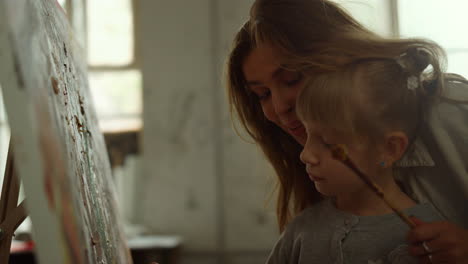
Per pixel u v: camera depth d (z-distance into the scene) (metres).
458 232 0.61
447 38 2.85
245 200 2.97
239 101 0.91
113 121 3.12
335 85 0.68
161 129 3.05
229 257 2.96
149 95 3.06
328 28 0.75
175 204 3.01
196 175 3.01
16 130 0.40
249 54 0.79
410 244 0.64
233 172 2.98
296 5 0.77
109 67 3.16
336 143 0.68
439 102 0.76
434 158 0.77
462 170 0.75
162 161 3.04
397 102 0.70
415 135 0.74
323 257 0.72
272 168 0.98
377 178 0.71
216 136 3.00
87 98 1.00
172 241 2.79
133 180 3.05
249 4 3.00
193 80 3.04
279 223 0.95
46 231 0.40
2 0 0.41
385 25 2.85
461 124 0.76
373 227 0.70
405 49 0.74
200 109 3.03
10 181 0.68
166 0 3.08
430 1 2.86
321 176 0.70
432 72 0.77
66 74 0.75
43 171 0.41
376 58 0.71
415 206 0.71
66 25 0.92
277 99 0.76
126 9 3.18
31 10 0.53
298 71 0.72
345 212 0.74
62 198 0.45
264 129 0.92
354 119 0.67
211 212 2.99
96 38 3.18
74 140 0.68
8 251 0.64
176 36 3.06
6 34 0.41
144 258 2.68
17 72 0.41
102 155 1.03
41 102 0.46
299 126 0.78
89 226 0.65
